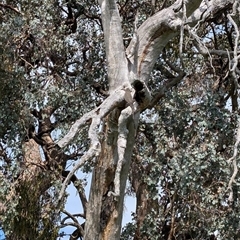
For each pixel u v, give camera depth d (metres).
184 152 9.98
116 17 7.86
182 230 11.03
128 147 7.74
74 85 11.01
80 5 11.20
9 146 10.23
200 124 10.25
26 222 10.18
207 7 7.77
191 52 9.80
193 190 10.20
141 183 11.70
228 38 11.45
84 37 11.24
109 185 7.96
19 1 10.52
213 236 11.23
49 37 10.44
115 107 6.99
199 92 10.83
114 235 8.03
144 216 11.48
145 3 11.03
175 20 7.84
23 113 10.19
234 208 10.15
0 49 9.98
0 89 10.09
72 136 6.22
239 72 7.41
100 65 11.21
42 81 10.52
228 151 10.40
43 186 10.52
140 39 7.97
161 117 10.68
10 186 10.01
